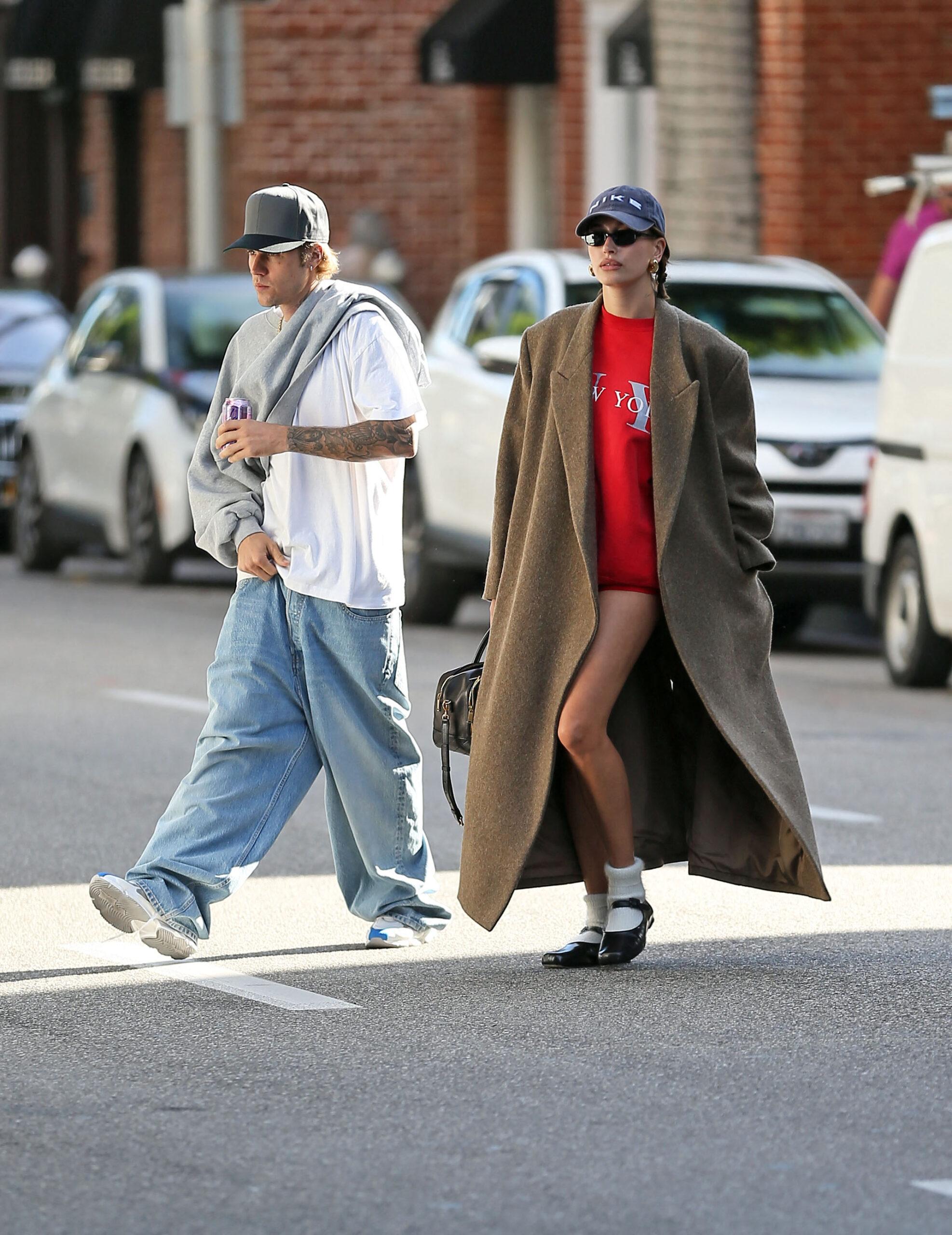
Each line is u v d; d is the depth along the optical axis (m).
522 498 22.95
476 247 87.25
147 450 59.41
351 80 90.88
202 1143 17.48
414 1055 19.88
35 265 103.75
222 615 55.00
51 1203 16.19
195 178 75.44
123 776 34.22
